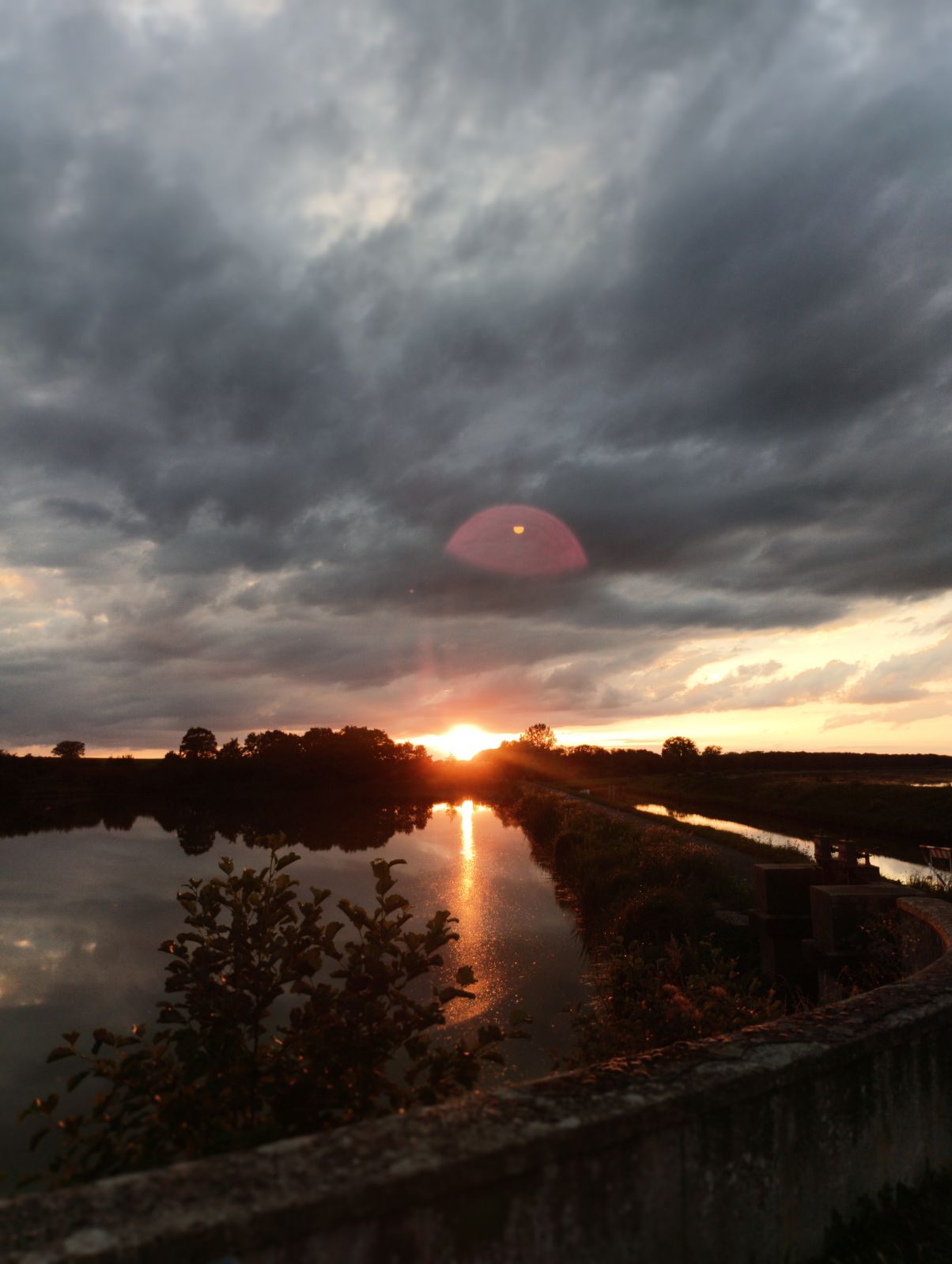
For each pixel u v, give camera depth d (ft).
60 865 98.07
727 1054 9.46
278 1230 5.81
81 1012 40.88
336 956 13.43
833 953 25.96
